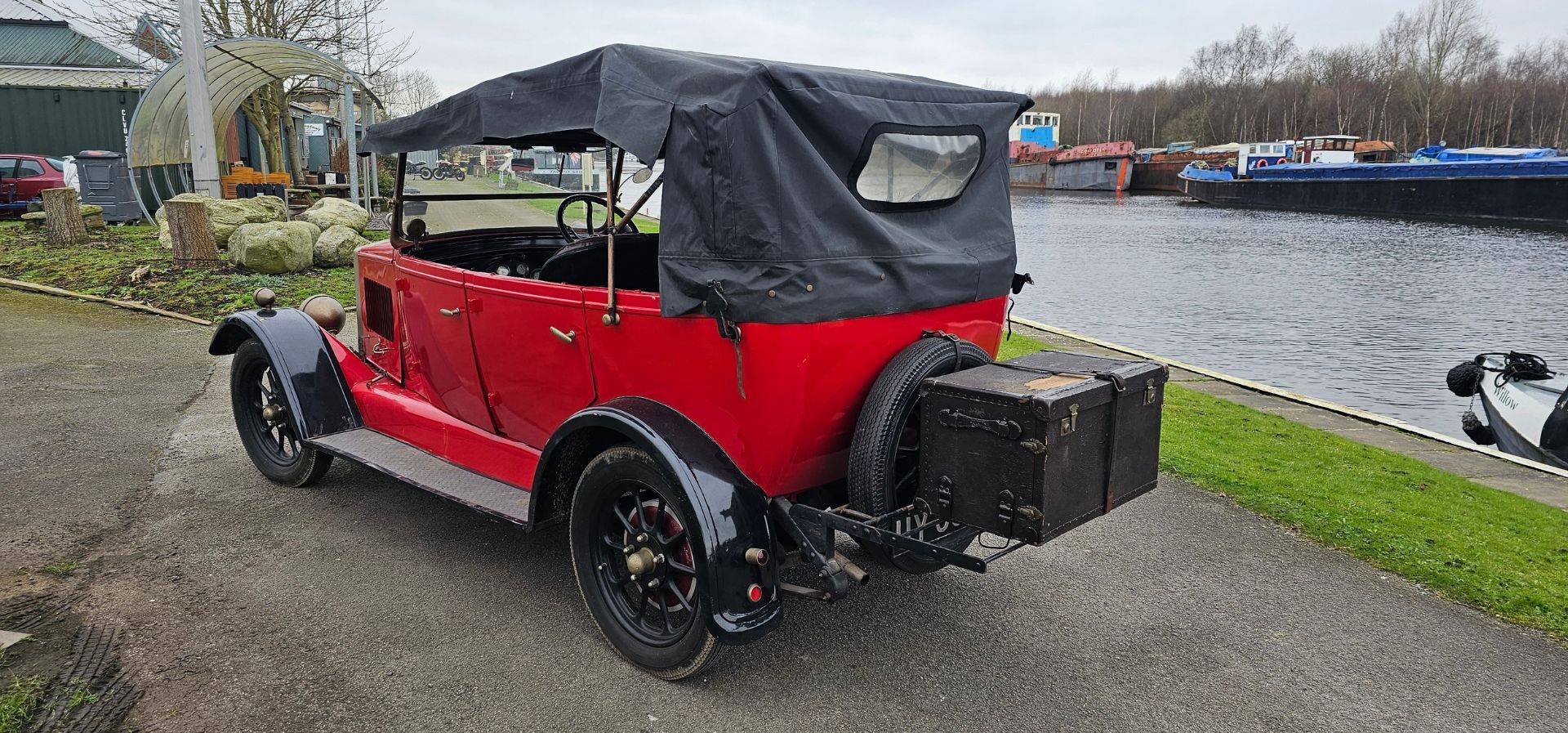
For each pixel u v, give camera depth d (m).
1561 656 3.35
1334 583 3.93
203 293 9.05
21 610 3.18
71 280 9.48
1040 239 32.16
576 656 3.09
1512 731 2.87
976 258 3.22
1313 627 3.53
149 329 7.85
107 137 18.98
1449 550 4.32
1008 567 3.99
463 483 3.67
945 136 3.11
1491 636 3.49
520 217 5.96
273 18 18.25
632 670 3.03
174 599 3.34
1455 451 6.58
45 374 6.30
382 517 4.18
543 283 3.25
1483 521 4.80
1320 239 31.53
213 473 4.63
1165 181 77.31
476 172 4.90
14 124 18.31
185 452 4.91
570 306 3.17
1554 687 3.13
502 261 4.85
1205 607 3.66
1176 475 5.34
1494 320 16.19
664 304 2.74
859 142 2.80
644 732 2.70
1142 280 20.84
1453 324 15.73
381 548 3.85
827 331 2.72
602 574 3.12
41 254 10.87
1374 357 12.98
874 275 2.81
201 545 3.81
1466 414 9.41
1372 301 18.17
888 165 2.94
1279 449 6.09
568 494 3.30
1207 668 3.20
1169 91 121.75
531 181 4.84
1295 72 106.06
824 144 2.74
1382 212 44.78
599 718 2.75
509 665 3.02
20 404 5.61
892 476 2.88
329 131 26.41
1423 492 5.28
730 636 2.71
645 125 2.69
